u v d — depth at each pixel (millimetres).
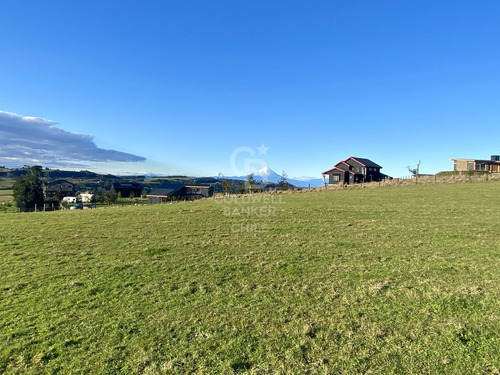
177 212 22031
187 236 13914
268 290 7453
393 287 7324
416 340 5074
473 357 4574
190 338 5418
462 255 9781
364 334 5328
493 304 6184
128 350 5121
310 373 4406
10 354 5105
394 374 4305
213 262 9859
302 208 21656
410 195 25875
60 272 9172
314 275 8406
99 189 93562
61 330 5809
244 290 7492
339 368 4484
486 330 5254
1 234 15320
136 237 13922
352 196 27656
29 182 59938
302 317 6020
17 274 9070
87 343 5355
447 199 22609
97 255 11016
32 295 7484
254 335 5441
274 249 11258
